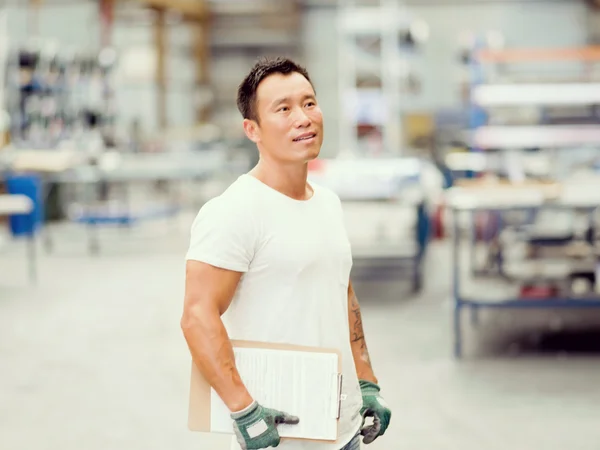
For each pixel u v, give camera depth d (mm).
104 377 4199
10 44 10844
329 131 16047
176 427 3424
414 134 10945
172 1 14414
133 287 6746
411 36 10734
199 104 16328
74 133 10547
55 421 3525
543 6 15500
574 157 6039
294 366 1405
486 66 6039
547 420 3418
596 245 5215
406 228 7609
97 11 13773
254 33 16391
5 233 10195
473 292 5738
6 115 10078
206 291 1392
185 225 10992
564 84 5711
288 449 1442
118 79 14266
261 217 1433
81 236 10102
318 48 16156
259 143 1477
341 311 1513
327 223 1509
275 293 1450
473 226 6430
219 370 1364
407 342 4836
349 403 1506
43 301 6223
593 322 5277
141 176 9047
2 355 4672
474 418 3459
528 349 4629
